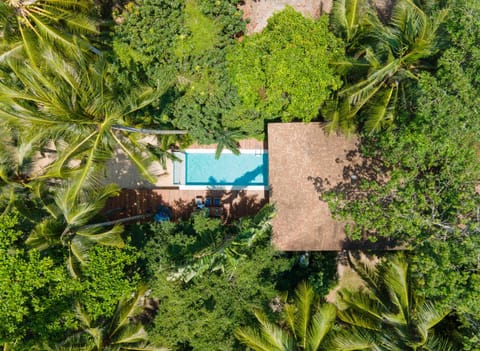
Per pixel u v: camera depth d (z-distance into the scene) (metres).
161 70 13.90
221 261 12.98
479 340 10.79
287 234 14.78
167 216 17.22
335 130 14.48
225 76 14.16
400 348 12.38
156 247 14.88
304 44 12.86
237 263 13.02
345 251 17.25
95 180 12.91
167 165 17.98
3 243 11.45
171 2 13.73
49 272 11.73
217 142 15.55
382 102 12.95
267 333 13.10
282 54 12.80
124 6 17.28
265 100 13.86
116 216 17.80
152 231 16.31
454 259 10.33
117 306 13.91
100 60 11.93
